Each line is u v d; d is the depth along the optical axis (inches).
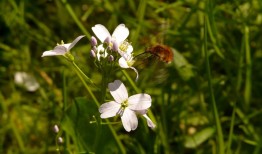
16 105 9.0
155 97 8.8
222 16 9.4
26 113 9.2
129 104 5.3
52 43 9.9
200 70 8.9
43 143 8.6
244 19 9.2
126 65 5.4
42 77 9.6
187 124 8.6
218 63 9.4
